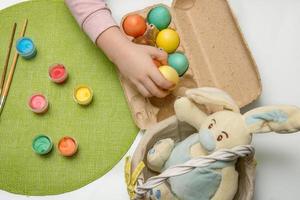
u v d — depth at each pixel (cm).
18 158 98
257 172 97
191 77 98
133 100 98
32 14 104
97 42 96
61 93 101
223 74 100
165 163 88
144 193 82
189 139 87
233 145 80
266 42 103
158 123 90
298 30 103
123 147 98
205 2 102
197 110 86
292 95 100
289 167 97
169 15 99
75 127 99
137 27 97
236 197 88
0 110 100
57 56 102
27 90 101
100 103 100
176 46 98
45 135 98
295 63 102
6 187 97
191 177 81
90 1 96
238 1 104
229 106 83
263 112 80
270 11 104
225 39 100
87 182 97
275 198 96
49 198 96
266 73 102
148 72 92
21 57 102
